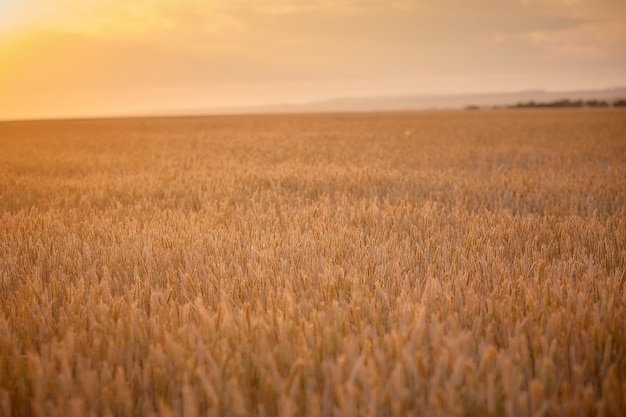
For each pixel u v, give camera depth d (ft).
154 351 6.34
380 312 7.66
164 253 11.34
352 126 113.09
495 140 60.29
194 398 5.39
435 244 12.21
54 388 5.74
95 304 8.19
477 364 6.44
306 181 25.04
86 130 122.31
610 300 7.25
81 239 13.79
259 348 6.42
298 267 10.52
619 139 57.47
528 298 7.65
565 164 34.63
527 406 5.64
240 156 45.09
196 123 162.40
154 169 35.09
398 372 5.35
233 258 10.90
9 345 6.65
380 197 21.66
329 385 5.64
